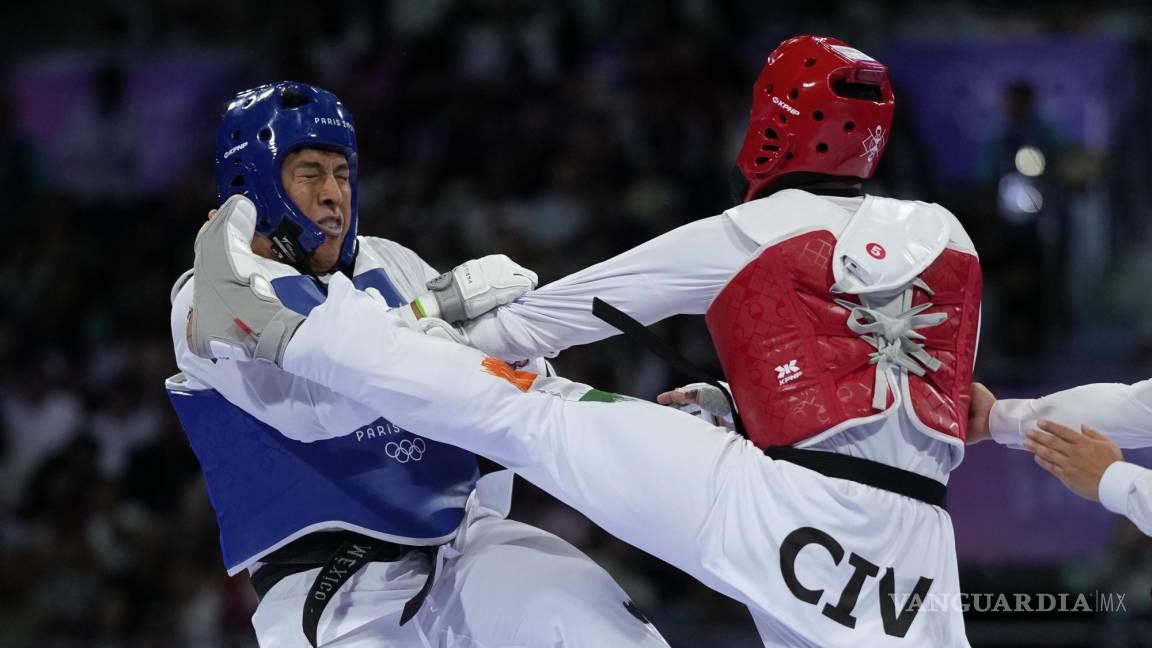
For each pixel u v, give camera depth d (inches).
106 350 575.5
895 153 544.4
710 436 199.5
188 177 620.1
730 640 391.9
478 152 589.0
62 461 506.3
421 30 638.5
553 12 629.3
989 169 546.3
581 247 536.7
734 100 589.0
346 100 602.5
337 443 216.5
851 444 196.4
